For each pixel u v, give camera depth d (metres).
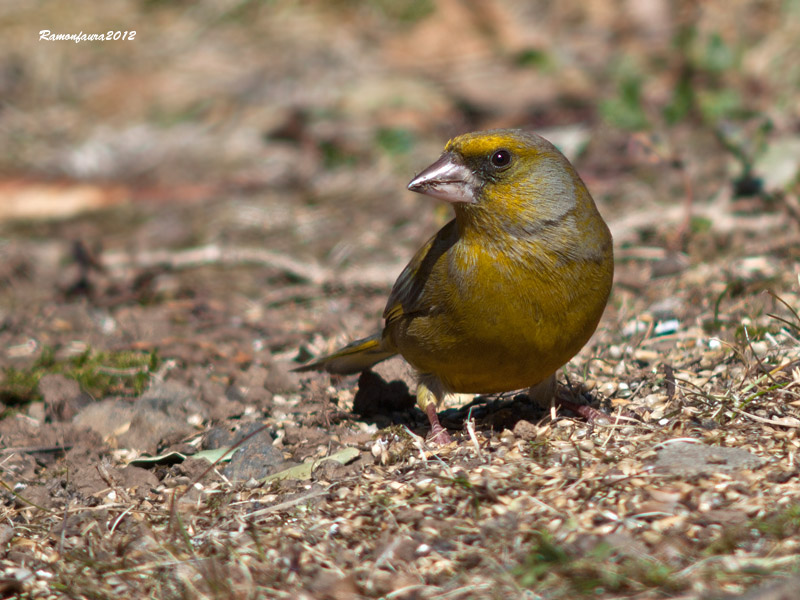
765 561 5.77
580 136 18.06
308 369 10.41
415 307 8.37
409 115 20.75
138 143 21.38
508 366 8.16
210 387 10.87
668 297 12.21
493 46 22.75
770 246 13.18
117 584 6.57
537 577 5.91
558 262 7.81
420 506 7.00
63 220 18.66
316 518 7.10
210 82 23.28
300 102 21.77
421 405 8.79
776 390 8.29
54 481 8.64
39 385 11.08
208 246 16.64
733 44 19.94
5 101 23.20
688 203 14.32
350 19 25.02
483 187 7.79
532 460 7.57
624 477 6.94
